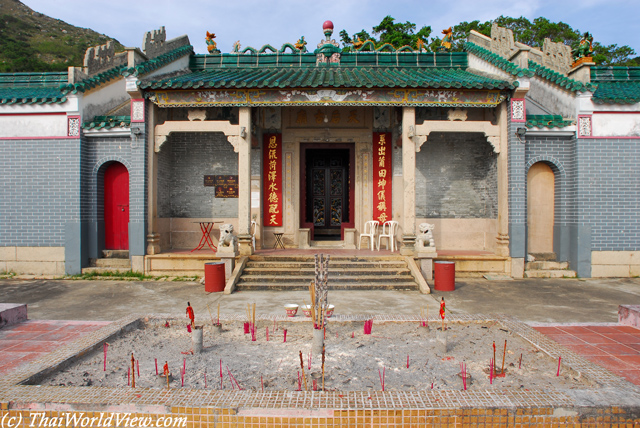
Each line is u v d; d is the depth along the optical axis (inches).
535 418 133.5
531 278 435.8
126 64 530.0
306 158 582.2
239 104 423.5
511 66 418.0
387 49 767.1
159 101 430.6
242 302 336.5
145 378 167.0
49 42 2204.7
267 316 251.6
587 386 159.2
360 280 393.4
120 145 461.4
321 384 161.8
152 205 449.1
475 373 173.2
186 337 219.5
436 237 521.3
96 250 462.0
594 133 443.8
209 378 167.9
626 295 364.2
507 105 438.0
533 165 466.6
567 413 133.7
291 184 527.8
